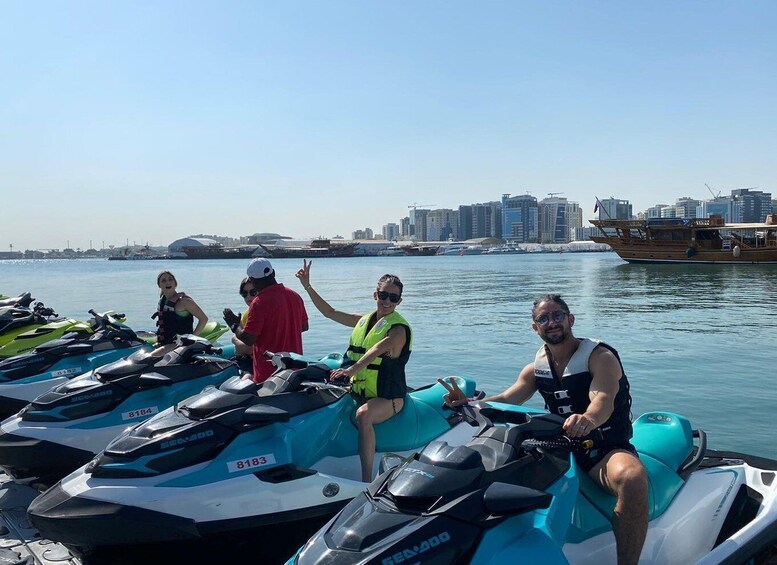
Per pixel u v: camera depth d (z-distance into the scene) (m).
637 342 15.12
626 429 3.73
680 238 66.44
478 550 2.85
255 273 5.98
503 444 3.24
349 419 4.98
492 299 27.69
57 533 4.02
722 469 4.42
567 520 3.20
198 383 5.94
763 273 49.25
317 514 4.30
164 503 4.01
